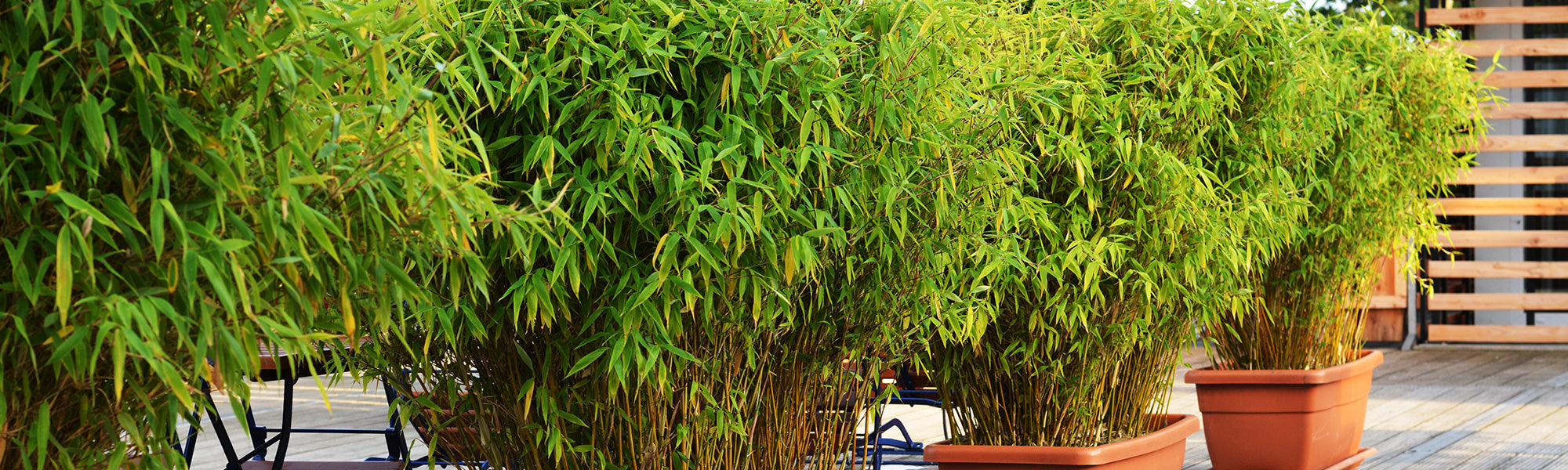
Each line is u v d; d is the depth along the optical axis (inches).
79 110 37.3
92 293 40.2
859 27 69.3
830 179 68.8
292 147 41.3
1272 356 150.5
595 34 63.4
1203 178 102.8
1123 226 104.3
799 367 78.7
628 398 70.0
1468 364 272.5
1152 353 117.8
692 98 66.8
